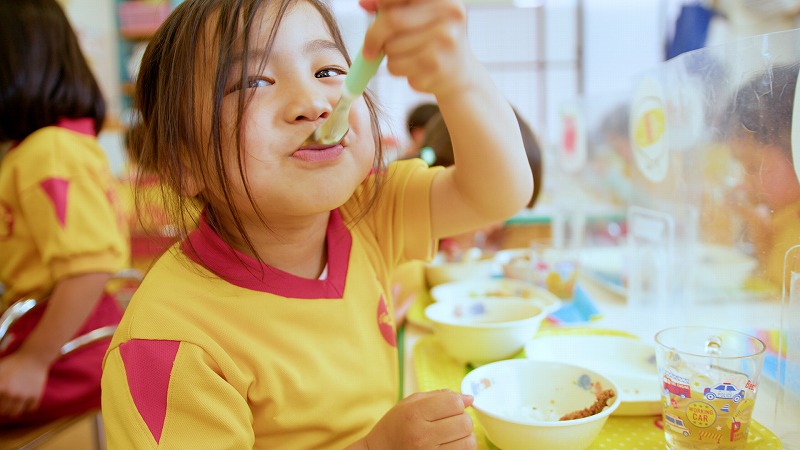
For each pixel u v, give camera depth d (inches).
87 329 46.8
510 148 22.5
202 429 19.4
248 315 22.6
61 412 44.1
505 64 167.2
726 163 26.7
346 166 20.6
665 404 20.5
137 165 26.5
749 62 23.8
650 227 35.7
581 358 30.4
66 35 46.4
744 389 19.0
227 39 20.2
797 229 21.4
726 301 27.3
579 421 19.8
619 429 23.3
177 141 22.2
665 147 32.8
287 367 22.6
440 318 33.5
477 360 30.9
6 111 43.3
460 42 15.9
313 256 26.0
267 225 23.2
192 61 21.3
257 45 20.0
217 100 20.2
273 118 19.6
